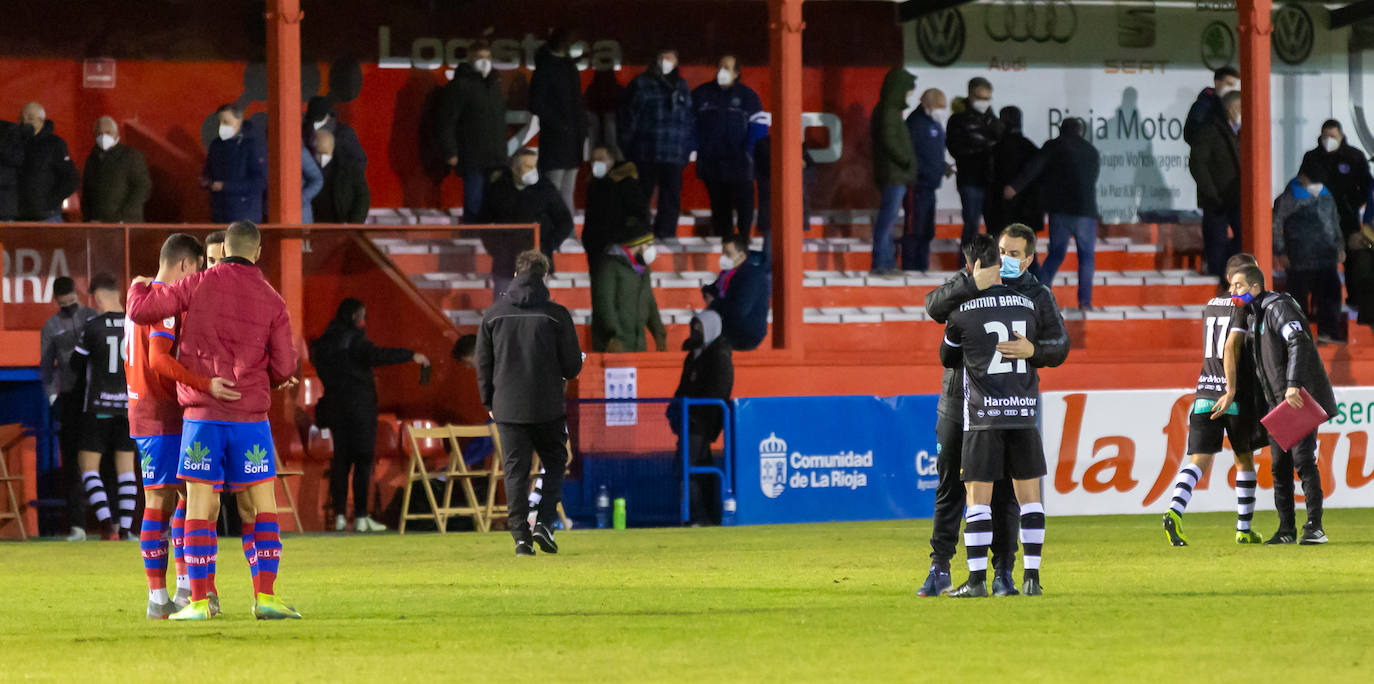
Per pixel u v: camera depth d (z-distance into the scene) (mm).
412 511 50406
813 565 35719
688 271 69188
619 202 61625
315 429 48844
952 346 27469
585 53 70812
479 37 69688
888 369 62656
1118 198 74625
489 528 49500
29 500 49250
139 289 25281
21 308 48844
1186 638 22797
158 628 24984
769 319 68000
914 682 18984
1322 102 76125
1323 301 70312
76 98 65812
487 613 26812
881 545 41594
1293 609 26406
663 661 20859
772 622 25078
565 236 62438
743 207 66938
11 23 65000
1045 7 74812
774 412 52125
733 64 67000
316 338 49094
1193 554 37438
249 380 25469
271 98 56531
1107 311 70875
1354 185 71625
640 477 51656
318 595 29984
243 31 67625
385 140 68562
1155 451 51719
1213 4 76000
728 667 20281
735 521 51500
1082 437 51000
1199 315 72812
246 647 22609
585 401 51406
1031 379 27266
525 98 70250
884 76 73312
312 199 60281
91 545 44812
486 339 39625
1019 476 27781
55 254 48594
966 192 69562
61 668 20719
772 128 62188
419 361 50125
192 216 66938
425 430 49312
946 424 28016
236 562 38250
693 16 71938
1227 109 71562
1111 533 44250
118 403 47469
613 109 70875
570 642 22922
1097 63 75125
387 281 49938
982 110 69938
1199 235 74875
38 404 49562
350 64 67500
